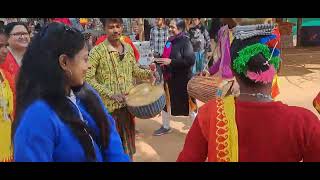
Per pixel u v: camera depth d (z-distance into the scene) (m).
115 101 4.11
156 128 6.53
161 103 4.13
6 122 3.03
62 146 1.64
